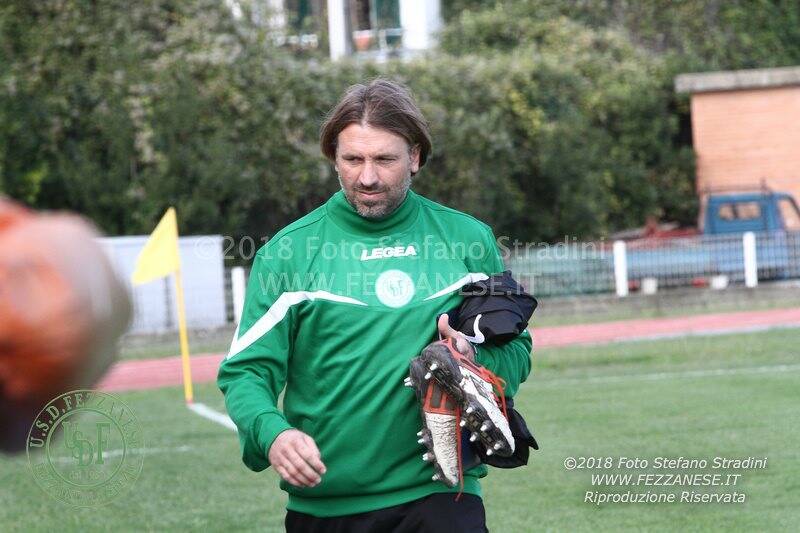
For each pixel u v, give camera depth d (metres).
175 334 59.16
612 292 66.25
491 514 20.33
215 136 66.81
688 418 29.39
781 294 66.62
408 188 10.31
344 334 9.84
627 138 87.00
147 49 71.19
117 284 1.86
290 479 9.10
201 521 20.61
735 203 76.56
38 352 1.79
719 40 102.50
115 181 65.50
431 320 9.95
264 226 71.81
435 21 97.06
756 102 86.50
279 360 9.84
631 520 19.47
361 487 9.87
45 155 67.06
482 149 75.38
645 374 39.69
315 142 71.31
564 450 25.75
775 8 103.44
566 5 101.69
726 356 43.28
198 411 35.75
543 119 80.50
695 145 87.50
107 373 1.89
